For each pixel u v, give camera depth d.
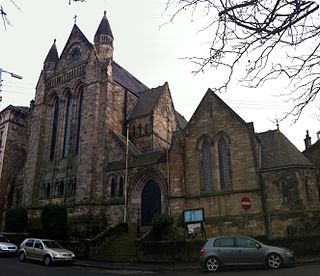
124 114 47.31
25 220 39.34
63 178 43.22
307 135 44.47
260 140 34.12
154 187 35.47
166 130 50.53
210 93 34.81
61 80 49.25
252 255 18.23
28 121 59.19
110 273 19.48
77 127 45.28
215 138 32.94
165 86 53.41
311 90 6.41
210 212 30.44
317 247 21.11
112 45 48.12
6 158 54.56
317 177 30.98
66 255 24.66
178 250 23.91
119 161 38.75
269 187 28.84
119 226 32.88
